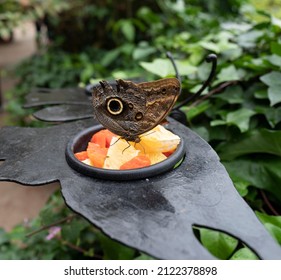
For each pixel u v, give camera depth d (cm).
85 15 148
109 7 143
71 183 37
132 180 37
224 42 72
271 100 54
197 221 32
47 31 167
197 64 72
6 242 75
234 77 61
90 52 148
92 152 40
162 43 104
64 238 64
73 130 49
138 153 40
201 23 109
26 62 164
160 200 34
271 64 60
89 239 69
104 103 38
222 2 126
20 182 38
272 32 72
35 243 72
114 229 31
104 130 45
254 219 32
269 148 55
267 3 143
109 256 59
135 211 33
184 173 38
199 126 62
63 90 69
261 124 59
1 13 148
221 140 59
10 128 50
